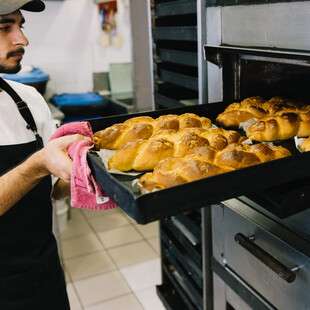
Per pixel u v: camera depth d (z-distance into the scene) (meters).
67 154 1.10
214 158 1.09
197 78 1.85
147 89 3.29
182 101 2.05
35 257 1.53
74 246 3.39
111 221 3.81
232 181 0.92
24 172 1.19
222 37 1.58
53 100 4.10
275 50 1.28
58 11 4.11
